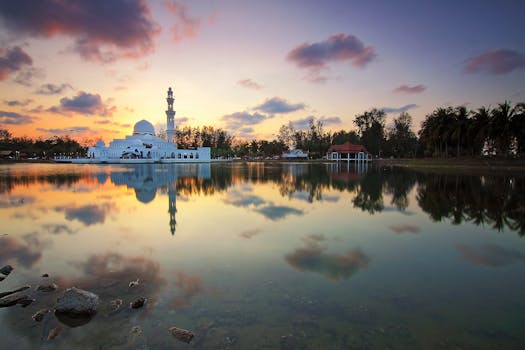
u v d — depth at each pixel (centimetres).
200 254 907
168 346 495
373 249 952
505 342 501
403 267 809
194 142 13612
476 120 5728
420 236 1097
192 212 1527
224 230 1178
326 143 12319
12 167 6228
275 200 1911
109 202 1830
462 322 557
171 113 10275
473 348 488
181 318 573
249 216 1432
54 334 536
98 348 497
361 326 545
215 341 505
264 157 13925
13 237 1091
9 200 1903
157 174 4284
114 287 701
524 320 562
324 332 528
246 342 502
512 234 1123
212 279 735
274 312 589
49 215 1460
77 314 589
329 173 4475
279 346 492
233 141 14888
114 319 575
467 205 1722
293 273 769
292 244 999
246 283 712
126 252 930
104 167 6366
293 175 4084
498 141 5481
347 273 769
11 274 781
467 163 5303
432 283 713
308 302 626
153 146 10144
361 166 6938
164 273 772
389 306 611
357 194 2184
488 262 845
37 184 2866
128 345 501
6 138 11712
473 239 1059
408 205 1734
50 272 789
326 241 1034
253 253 914
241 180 3338
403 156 10244
